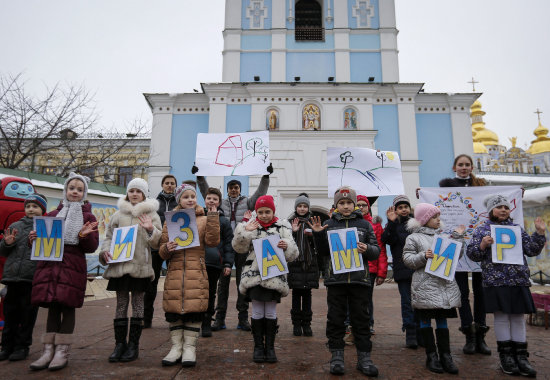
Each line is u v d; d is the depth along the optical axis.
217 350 4.15
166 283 3.74
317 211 17.66
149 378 3.21
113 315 6.40
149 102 18.81
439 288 3.62
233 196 5.80
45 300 3.47
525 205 13.30
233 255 5.14
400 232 4.64
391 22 19.16
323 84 17.66
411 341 4.38
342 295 3.63
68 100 16.33
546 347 4.43
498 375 3.41
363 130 17.33
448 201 4.83
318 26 20.27
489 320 6.36
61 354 3.48
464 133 18.02
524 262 3.62
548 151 54.56
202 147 5.79
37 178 13.96
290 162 17.27
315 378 3.28
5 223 5.02
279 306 7.68
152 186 17.80
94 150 20.92
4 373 3.32
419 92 18.27
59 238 3.62
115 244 3.79
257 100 17.89
